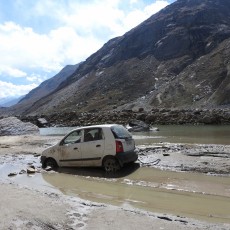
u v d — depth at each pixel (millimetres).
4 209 8320
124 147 13828
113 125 14273
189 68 123750
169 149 18547
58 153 15227
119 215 7797
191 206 9055
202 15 184750
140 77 161750
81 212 8055
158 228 6945
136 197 10141
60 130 48656
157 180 11938
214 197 9758
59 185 12234
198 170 12914
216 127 38406
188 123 46531
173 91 106812
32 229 7055
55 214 7891
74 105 165500
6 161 18344
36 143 27172
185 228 6926
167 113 53531
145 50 190750
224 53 119438
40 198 9375
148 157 16047
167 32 188250
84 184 12180
